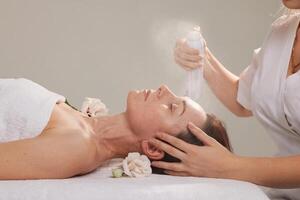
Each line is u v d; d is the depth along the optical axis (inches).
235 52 102.7
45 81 98.9
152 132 59.7
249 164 53.6
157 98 61.2
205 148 54.7
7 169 49.4
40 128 56.1
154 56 101.0
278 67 59.1
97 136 60.3
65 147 53.1
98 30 99.5
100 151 59.9
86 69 99.7
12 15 97.3
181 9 101.1
